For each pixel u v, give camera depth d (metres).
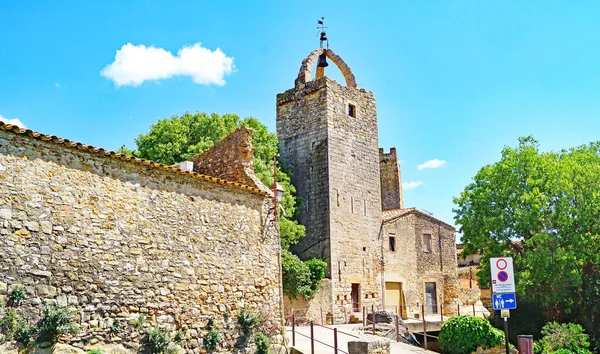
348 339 18.55
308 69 31.44
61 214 10.72
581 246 24.98
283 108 31.61
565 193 25.94
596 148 29.41
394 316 22.95
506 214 27.11
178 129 27.94
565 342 20.98
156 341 11.84
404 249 32.44
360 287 28.73
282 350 15.16
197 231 13.53
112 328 11.24
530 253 25.36
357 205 29.77
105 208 11.56
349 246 28.58
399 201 44.44
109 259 11.44
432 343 24.28
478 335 18.14
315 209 28.56
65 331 10.27
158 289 12.32
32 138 10.43
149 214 12.46
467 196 29.34
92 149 11.34
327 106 29.33
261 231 15.53
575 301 25.92
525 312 27.28
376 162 31.88
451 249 36.00
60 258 10.56
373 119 32.41
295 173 30.06
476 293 37.72
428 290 33.72
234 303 14.18
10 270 9.77
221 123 28.77
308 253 28.27
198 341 12.99
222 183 14.32
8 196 9.94
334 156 29.00
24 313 9.88
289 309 24.52
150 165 12.52
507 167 27.69
